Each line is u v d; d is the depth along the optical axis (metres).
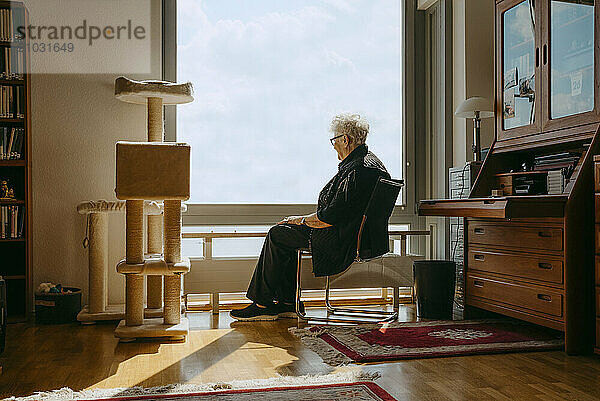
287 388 2.53
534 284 3.38
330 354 3.09
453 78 4.93
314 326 3.80
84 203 4.00
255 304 4.10
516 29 3.87
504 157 4.10
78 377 2.73
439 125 5.02
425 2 5.05
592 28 3.22
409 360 3.00
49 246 4.35
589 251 3.13
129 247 3.55
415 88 5.16
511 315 3.59
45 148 4.34
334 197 3.88
